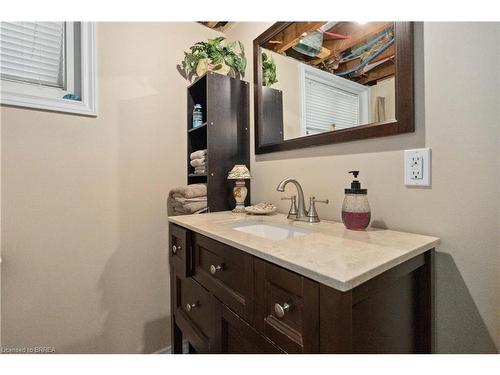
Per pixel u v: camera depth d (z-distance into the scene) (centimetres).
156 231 145
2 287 104
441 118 76
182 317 109
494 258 67
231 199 145
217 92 140
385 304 61
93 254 125
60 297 117
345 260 56
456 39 73
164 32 149
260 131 144
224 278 81
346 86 100
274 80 134
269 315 63
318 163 112
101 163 128
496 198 67
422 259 71
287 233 104
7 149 105
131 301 137
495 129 66
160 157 147
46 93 118
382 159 90
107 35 130
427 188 79
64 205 118
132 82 138
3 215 104
